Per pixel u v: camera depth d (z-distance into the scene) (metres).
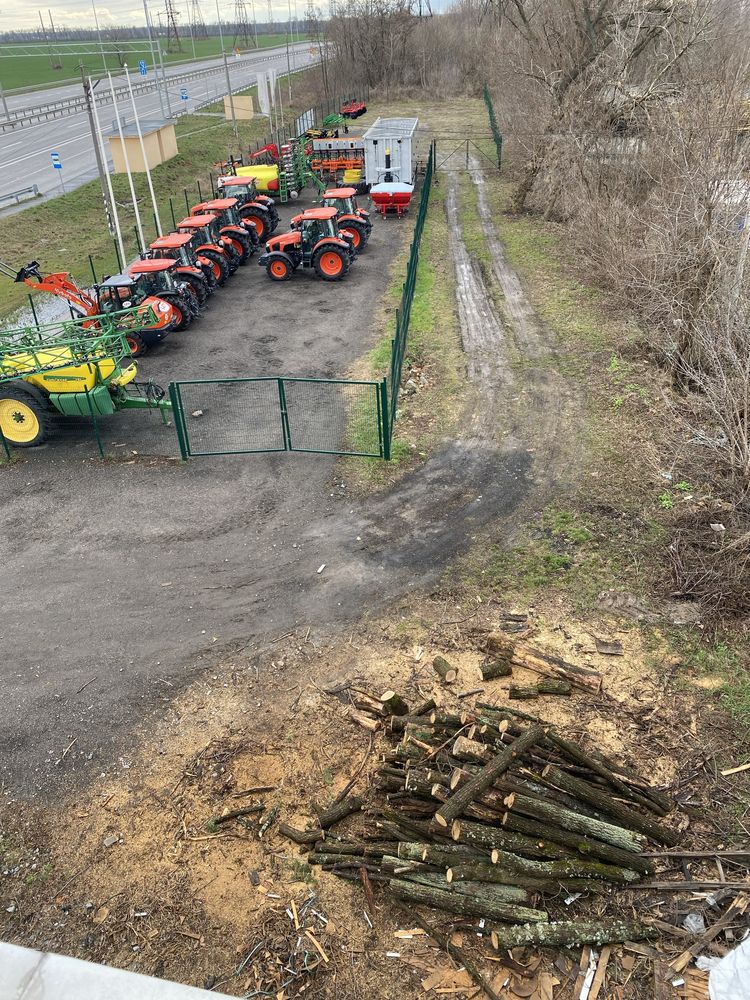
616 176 22.84
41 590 10.62
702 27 21.77
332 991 5.77
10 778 7.78
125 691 8.80
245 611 10.00
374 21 67.81
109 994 4.23
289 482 12.90
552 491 12.22
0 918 6.43
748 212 13.70
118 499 12.65
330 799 7.32
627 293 19.47
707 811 6.96
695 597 9.70
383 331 19.28
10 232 30.36
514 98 34.88
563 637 9.20
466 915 6.23
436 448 13.73
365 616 9.77
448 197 33.09
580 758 6.95
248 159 41.88
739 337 13.23
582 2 24.39
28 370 13.66
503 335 18.59
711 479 12.20
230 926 6.25
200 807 7.35
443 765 6.88
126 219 33.38
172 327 19.38
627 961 5.88
